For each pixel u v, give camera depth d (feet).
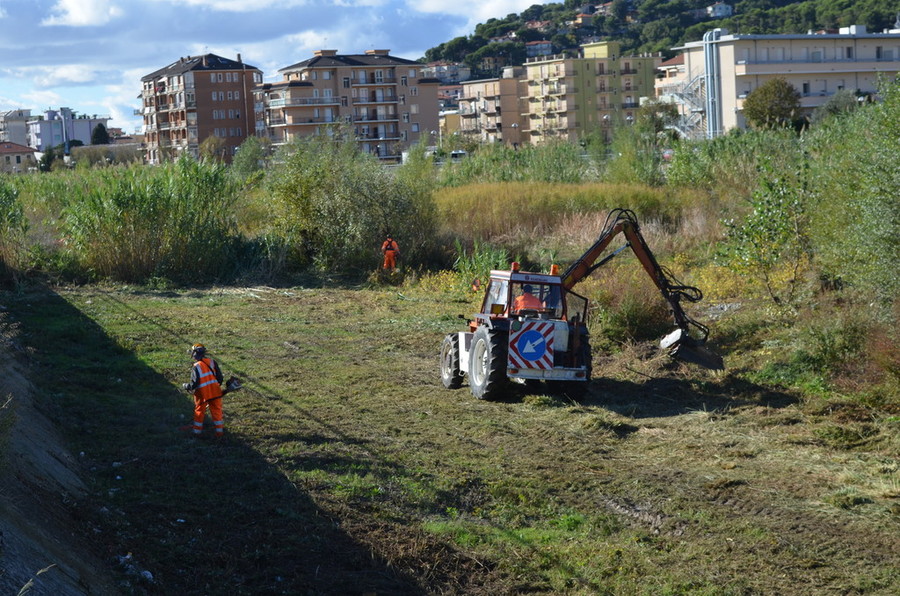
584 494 32.30
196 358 37.50
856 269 53.36
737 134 134.82
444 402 45.52
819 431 38.68
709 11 646.33
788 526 28.96
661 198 112.57
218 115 350.43
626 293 59.52
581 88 364.17
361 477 33.40
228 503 30.01
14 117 542.16
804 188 61.11
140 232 86.17
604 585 25.41
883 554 26.66
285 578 24.99
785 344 52.44
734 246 65.00
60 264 84.58
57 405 40.55
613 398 46.91
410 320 69.62
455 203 110.83
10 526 21.39
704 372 50.83
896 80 58.59
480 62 650.02
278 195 98.17
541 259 91.45
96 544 25.23
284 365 53.52
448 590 24.98
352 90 348.18
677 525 29.45
